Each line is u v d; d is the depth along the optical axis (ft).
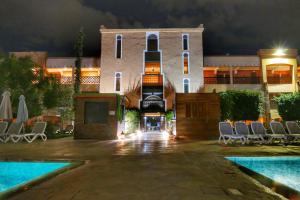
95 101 47.26
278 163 20.89
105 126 46.62
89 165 17.21
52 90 57.72
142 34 89.61
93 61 90.48
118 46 90.38
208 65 89.04
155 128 113.50
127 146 31.71
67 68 88.12
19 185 11.66
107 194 10.24
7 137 38.88
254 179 13.04
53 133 49.49
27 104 52.44
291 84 86.07
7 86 51.44
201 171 15.12
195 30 89.51
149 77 89.25
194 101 47.52
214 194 10.30
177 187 11.34
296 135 35.06
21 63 53.11
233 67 88.58
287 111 49.52
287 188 10.67
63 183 12.07
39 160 19.38
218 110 47.19
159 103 88.53
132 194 10.23
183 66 87.92
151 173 14.46
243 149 28.12
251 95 51.13
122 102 54.49
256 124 38.09
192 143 36.55
